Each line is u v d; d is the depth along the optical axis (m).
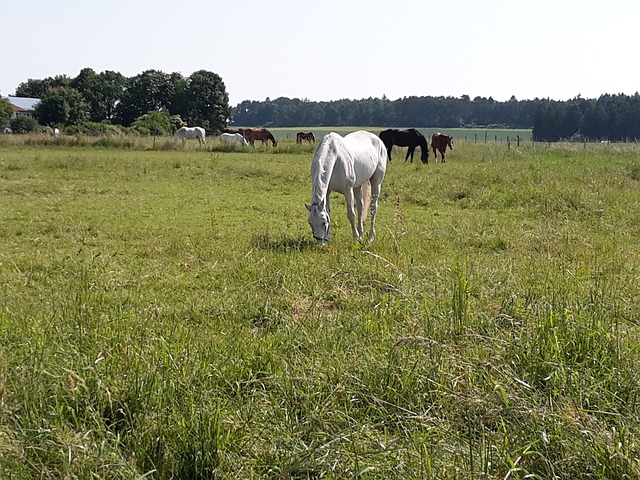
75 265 8.02
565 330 5.07
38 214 12.23
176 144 33.91
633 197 14.13
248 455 3.76
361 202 10.52
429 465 3.46
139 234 10.40
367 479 3.46
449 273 7.12
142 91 79.31
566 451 3.57
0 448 3.53
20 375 4.25
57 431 3.73
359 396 4.37
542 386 4.49
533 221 12.26
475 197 15.11
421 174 19.84
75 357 4.61
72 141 33.50
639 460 3.42
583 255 8.73
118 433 3.91
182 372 4.47
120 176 19.00
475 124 107.81
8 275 7.62
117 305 6.46
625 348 4.86
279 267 7.97
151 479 3.55
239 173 20.27
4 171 19.20
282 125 119.06
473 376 4.42
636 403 4.19
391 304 6.28
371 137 10.68
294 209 13.69
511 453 3.58
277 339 5.55
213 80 76.62
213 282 7.56
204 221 12.09
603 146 30.50
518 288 6.79
